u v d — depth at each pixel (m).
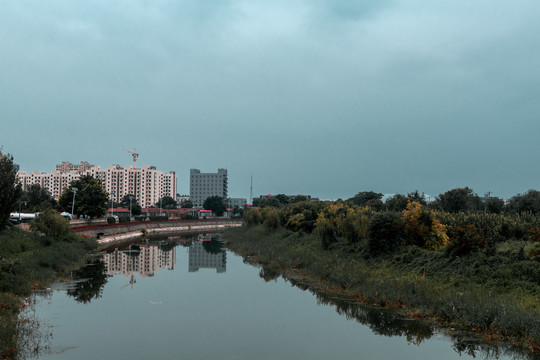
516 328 17.88
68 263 40.34
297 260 38.88
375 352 17.23
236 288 30.58
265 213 76.88
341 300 25.88
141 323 21.23
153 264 44.12
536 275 20.81
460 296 21.33
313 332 19.89
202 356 16.70
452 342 18.11
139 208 158.50
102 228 73.44
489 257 24.03
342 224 37.31
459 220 36.12
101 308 24.17
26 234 42.81
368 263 31.39
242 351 17.33
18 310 22.69
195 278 35.19
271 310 23.98
